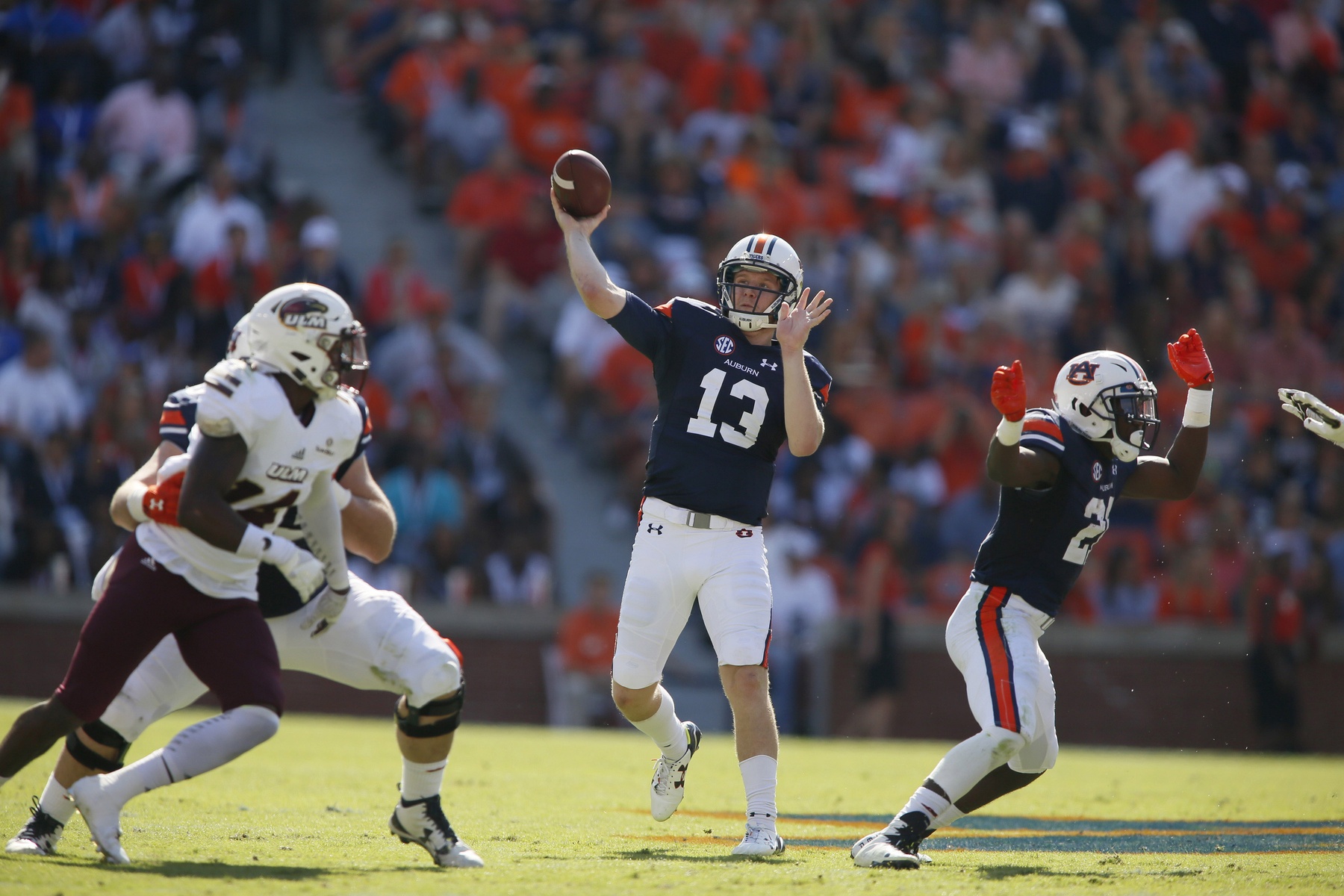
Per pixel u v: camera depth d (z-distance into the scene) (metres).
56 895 11.51
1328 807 23.41
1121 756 38.47
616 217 54.34
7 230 48.72
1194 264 59.09
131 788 13.29
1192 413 17.19
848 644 44.25
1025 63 67.50
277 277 48.00
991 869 14.54
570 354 51.53
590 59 61.72
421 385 47.47
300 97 61.66
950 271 57.19
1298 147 69.62
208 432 13.30
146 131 52.34
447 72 58.56
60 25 55.28
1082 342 55.50
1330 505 51.66
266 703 13.62
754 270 16.92
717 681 46.12
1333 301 61.50
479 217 54.25
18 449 41.94
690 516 16.42
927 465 49.84
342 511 15.40
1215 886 13.59
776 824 16.94
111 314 47.06
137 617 13.55
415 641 14.27
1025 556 15.87
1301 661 45.59
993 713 15.02
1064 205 61.78
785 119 62.34
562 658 43.03
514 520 46.22
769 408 16.59
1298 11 73.81
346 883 12.50
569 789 22.95
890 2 68.25
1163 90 68.81
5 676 40.06
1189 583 48.06
